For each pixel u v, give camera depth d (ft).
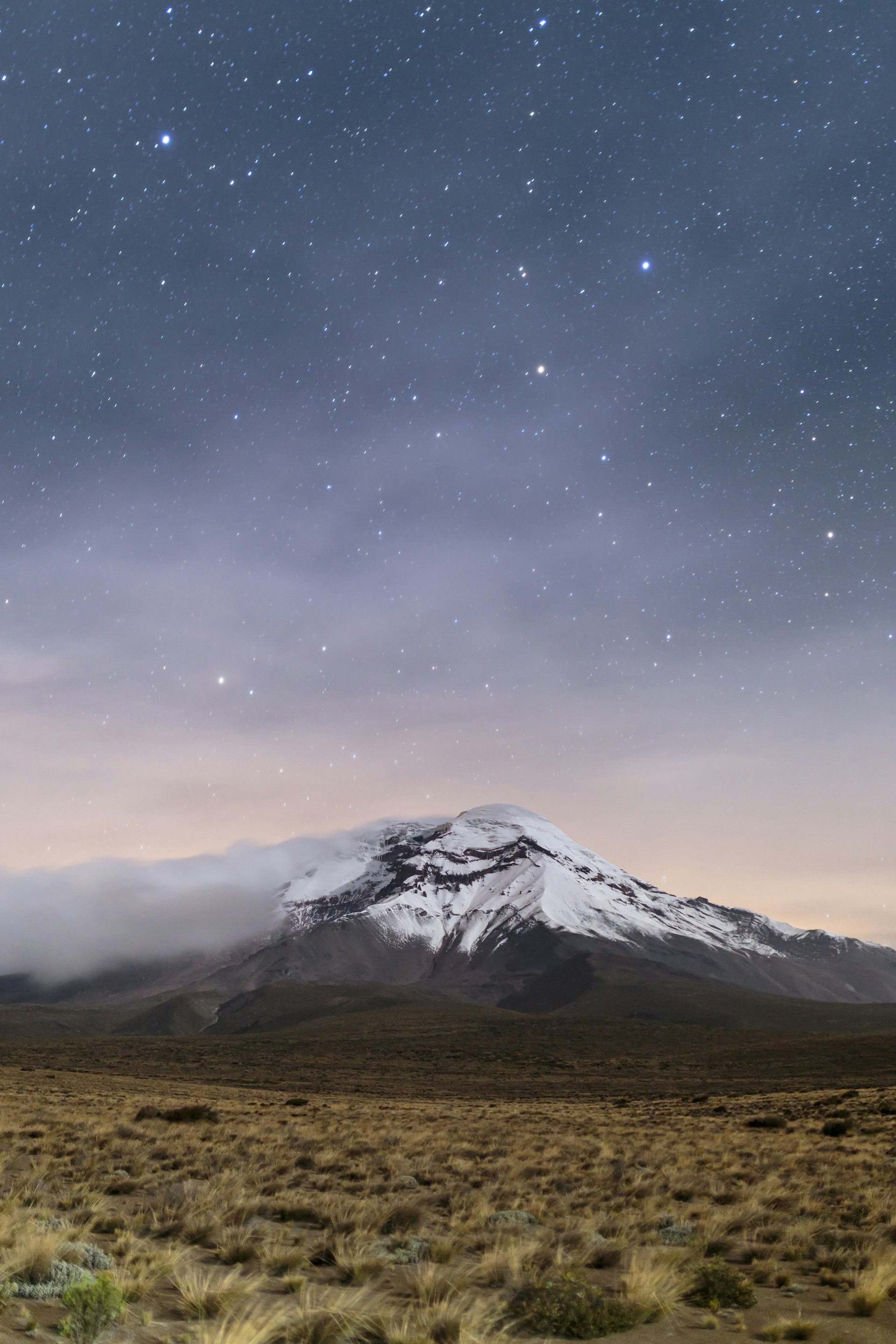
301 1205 57.67
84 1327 27.84
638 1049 458.50
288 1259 42.57
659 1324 33.81
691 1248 47.21
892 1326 34.37
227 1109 166.30
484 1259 42.88
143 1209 55.62
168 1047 533.55
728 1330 33.50
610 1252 45.14
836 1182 75.10
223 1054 492.13
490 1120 149.48
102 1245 44.86
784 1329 32.55
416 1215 54.13
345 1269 41.65
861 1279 39.65
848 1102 163.32
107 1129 103.19
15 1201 51.55
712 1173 81.56
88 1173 70.79
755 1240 52.39
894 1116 134.72
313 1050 499.92
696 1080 301.02
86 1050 496.64
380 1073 375.04
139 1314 31.96
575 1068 380.37
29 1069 311.47
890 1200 63.87
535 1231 52.90
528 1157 91.71
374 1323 31.76
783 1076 289.12
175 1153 87.10
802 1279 43.01
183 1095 222.28
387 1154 91.81
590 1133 124.26
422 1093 279.08
